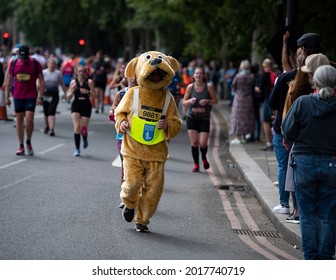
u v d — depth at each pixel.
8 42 61.72
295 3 16.31
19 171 16.45
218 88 56.03
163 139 11.10
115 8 87.62
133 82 11.60
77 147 19.33
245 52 33.59
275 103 11.95
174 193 14.82
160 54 11.16
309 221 9.27
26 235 10.77
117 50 106.44
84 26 99.75
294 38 12.52
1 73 27.12
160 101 11.03
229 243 10.97
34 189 14.38
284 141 10.62
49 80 23.48
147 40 77.75
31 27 99.19
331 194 9.16
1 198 13.42
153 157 11.03
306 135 9.15
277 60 13.30
